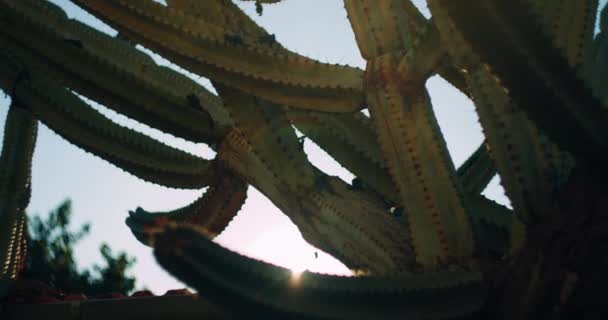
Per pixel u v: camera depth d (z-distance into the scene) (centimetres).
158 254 142
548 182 186
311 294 159
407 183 216
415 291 170
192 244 143
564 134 156
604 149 157
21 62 274
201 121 273
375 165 258
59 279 667
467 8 143
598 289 156
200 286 146
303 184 245
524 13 142
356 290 164
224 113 283
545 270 164
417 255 212
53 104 275
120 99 263
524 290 166
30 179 277
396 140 220
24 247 273
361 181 252
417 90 223
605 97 219
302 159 248
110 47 277
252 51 232
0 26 259
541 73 148
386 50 230
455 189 214
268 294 153
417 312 170
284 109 254
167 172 287
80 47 259
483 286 174
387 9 234
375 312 166
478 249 209
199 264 144
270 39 243
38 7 269
